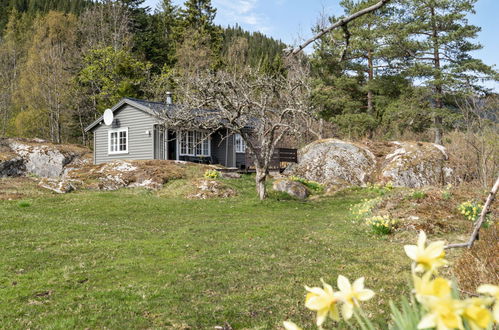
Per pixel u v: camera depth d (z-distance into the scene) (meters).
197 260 8.09
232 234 10.84
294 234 10.88
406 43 29.28
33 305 5.57
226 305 5.64
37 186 18.20
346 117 32.22
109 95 41.34
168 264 7.77
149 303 5.67
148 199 16.88
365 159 23.45
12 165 26.86
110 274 7.11
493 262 4.71
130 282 6.65
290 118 17.69
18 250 8.69
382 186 20.83
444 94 29.80
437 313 0.79
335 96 33.75
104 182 19.59
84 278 6.86
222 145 28.44
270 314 5.33
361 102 34.88
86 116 45.34
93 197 16.77
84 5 78.44
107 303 5.65
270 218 13.75
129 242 9.73
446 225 10.80
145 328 4.86
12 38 66.06
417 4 29.08
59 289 6.27
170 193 18.45
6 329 4.75
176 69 43.19
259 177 17.39
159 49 53.75
